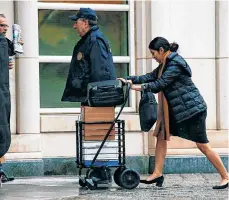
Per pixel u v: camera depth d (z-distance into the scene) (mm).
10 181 20891
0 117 17344
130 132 22812
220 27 23266
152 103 18625
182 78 18906
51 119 22359
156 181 19469
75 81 19016
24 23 22109
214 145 23125
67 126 22453
